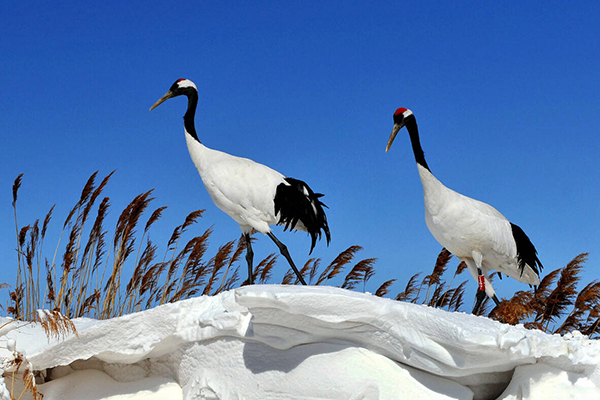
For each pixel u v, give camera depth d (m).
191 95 8.15
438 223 7.28
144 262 9.14
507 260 7.53
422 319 4.34
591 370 4.27
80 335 5.47
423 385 4.41
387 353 4.59
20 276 8.43
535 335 4.29
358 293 4.88
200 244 9.14
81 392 5.60
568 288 7.88
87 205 8.84
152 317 5.57
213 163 7.60
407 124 7.57
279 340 4.86
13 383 5.39
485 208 7.42
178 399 5.46
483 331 4.21
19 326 5.88
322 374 4.58
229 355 5.19
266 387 4.87
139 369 5.83
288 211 7.32
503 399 4.36
